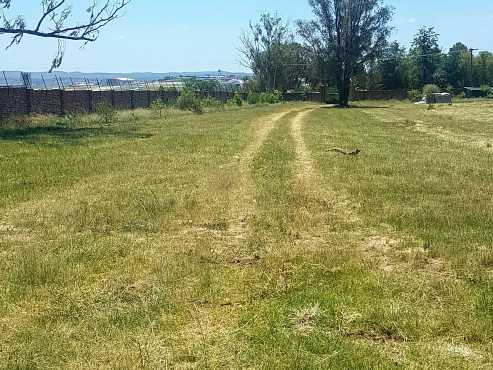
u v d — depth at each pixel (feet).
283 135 84.02
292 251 24.45
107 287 20.01
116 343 15.80
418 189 39.34
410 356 15.30
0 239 26.35
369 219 30.63
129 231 28.12
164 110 145.48
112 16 108.99
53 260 22.49
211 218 30.66
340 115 152.25
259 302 18.89
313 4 243.81
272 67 300.40
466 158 58.65
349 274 21.81
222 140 73.05
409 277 21.42
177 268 21.90
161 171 47.03
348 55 241.76
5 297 18.93
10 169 46.83
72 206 32.71
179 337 16.26
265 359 14.97
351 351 15.39
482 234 27.20
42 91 121.60
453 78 356.18
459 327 16.98
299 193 37.86
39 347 15.47
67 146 65.00
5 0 99.30
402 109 197.77
